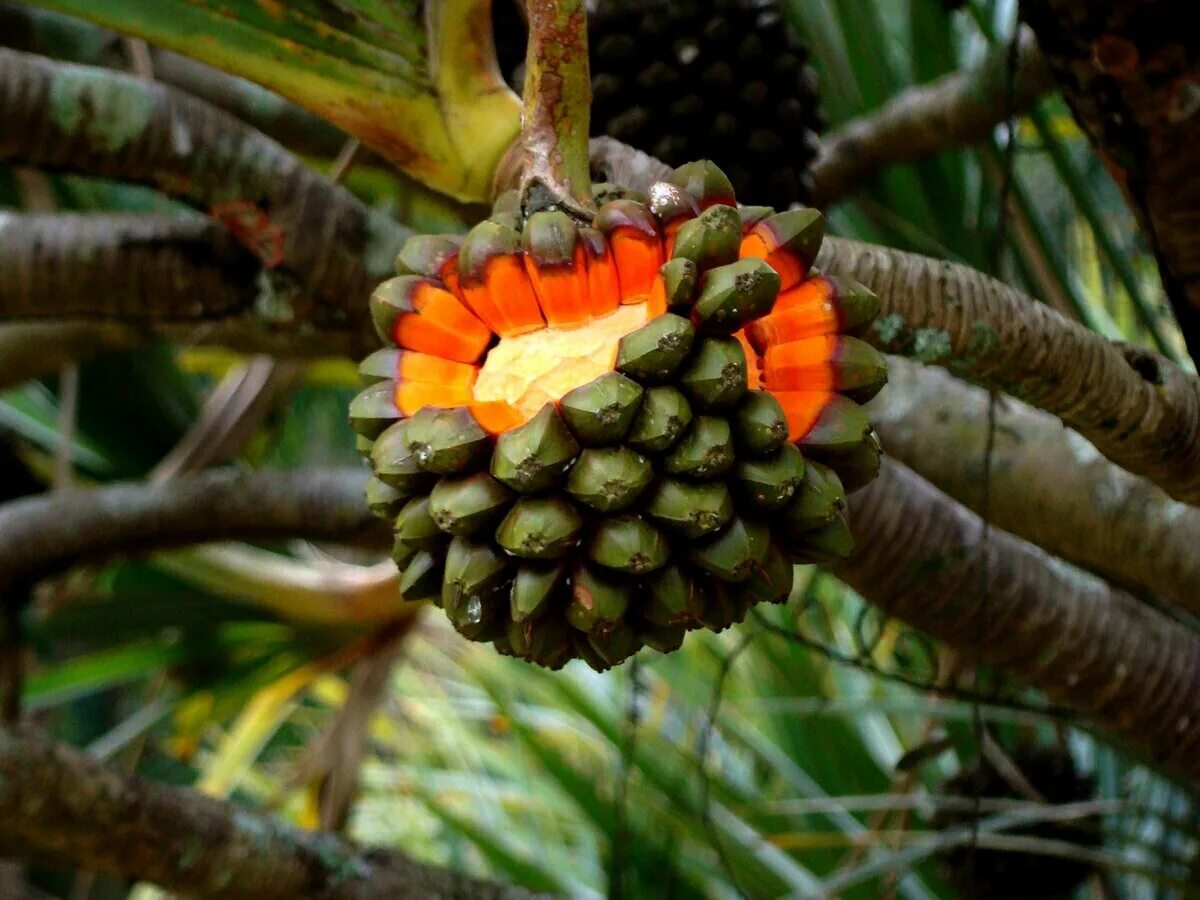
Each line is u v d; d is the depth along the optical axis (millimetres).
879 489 987
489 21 831
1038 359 805
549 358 719
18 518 1390
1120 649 1005
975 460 992
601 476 689
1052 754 1228
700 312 698
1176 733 1015
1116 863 1056
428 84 828
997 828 1107
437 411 715
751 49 956
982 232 1188
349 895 1105
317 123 1277
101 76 1001
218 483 1429
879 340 807
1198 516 936
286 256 1048
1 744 1043
